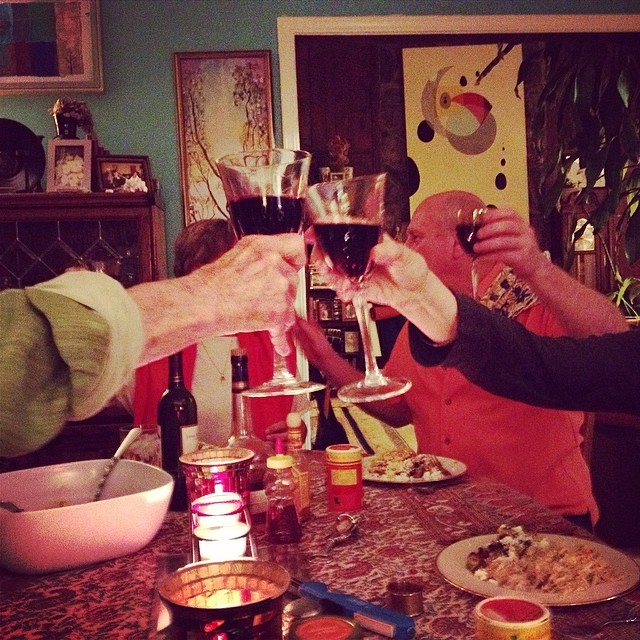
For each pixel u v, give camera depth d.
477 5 3.63
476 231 1.39
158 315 0.60
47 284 0.55
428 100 5.43
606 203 2.53
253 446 1.28
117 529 1.03
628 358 1.05
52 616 0.87
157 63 3.48
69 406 0.54
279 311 0.66
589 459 1.88
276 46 3.52
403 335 2.07
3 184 3.18
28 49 3.38
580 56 2.43
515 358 1.00
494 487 1.39
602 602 0.84
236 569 0.69
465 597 0.88
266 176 0.80
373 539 1.12
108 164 3.22
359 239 0.83
